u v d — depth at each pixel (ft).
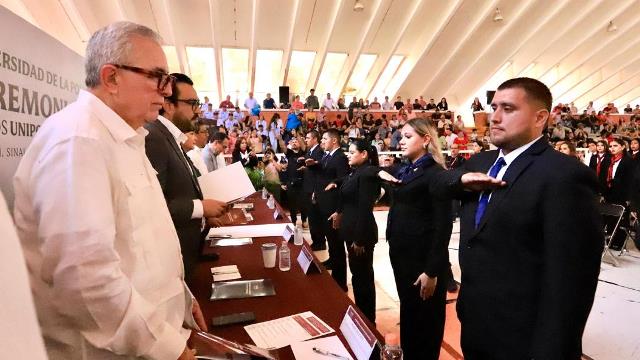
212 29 37.50
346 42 43.62
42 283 2.53
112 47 2.86
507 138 3.61
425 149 6.08
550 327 3.00
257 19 37.06
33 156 2.62
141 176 3.07
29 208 2.55
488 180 3.62
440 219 5.33
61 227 2.31
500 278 3.52
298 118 41.27
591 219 3.10
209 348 3.03
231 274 5.35
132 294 2.46
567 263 3.04
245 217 9.74
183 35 40.16
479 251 3.71
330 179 12.28
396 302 9.59
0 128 3.73
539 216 3.31
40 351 0.88
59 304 2.38
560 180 3.18
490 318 3.58
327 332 3.67
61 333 2.59
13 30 4.02
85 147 2.47
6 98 3.85
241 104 51.21
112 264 2.41
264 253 5.63
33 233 2.55
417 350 5.97
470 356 3.92
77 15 30.37
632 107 59.36
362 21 40.73
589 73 50.52
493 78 52.49
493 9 38.14
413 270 5.91
